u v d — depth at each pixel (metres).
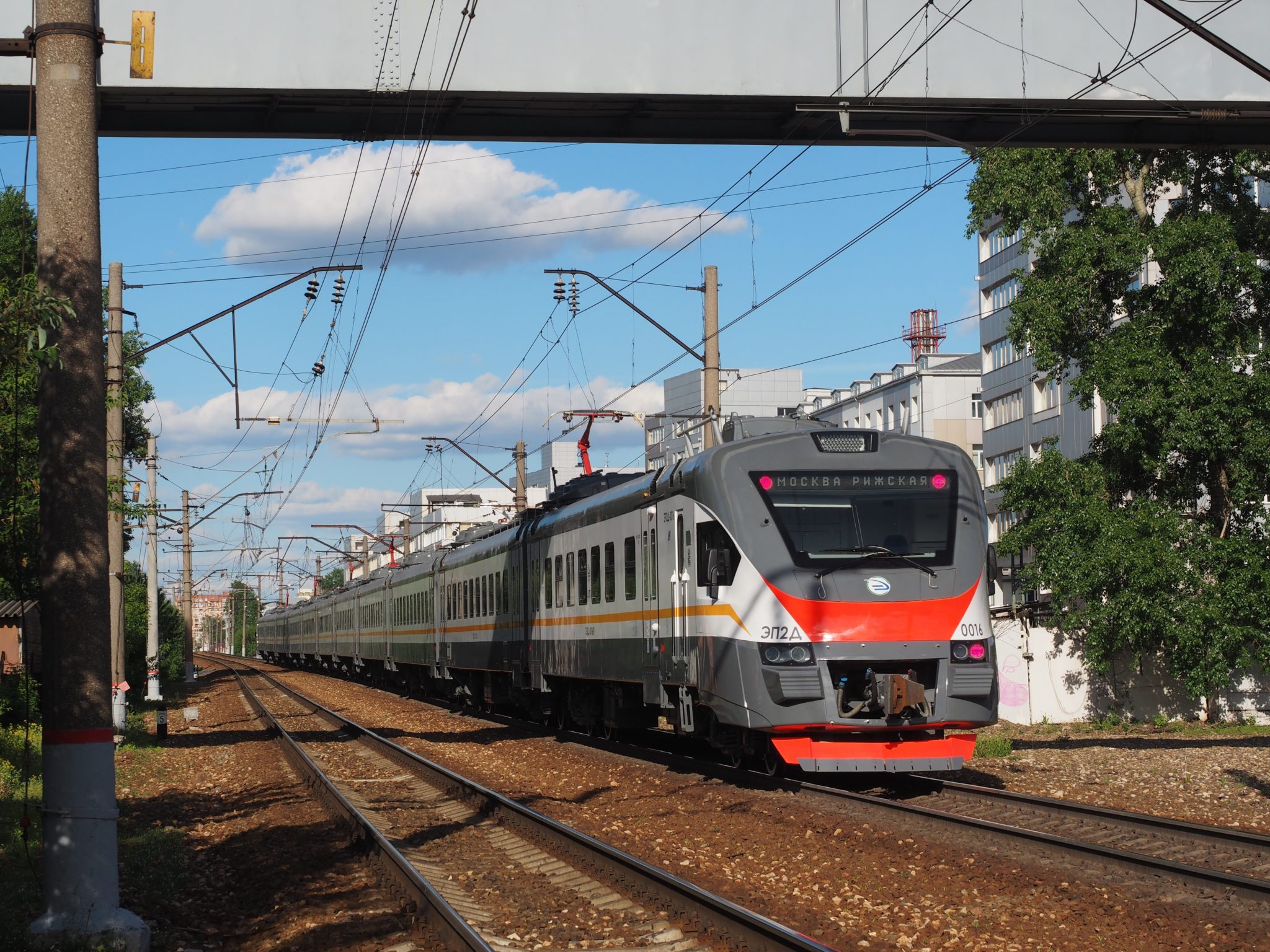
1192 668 23.70
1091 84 14.09
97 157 8.24
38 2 8.20
